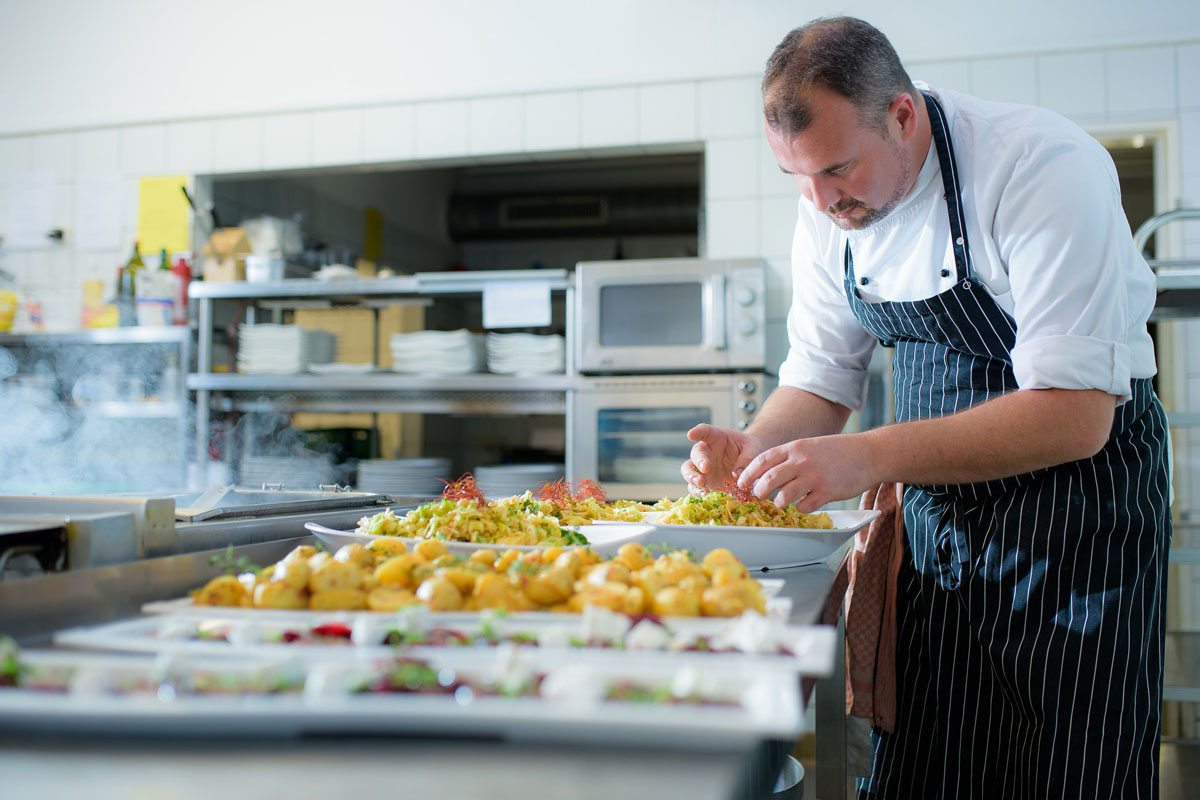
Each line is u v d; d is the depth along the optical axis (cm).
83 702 50
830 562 140
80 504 105
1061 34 318
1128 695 132
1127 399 126
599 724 48
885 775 164
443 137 368
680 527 114
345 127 378
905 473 121
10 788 46
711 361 302
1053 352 121
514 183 616
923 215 142
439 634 66
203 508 124
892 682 160
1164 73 310
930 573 152
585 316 311
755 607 74
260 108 384
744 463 141
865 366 179
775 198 338
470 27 368
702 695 53
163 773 47
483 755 50
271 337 338
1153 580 135
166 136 396
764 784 117
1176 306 243
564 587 77
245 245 356
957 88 323
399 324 461
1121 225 135
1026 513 136
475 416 529
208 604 78
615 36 355
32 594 77
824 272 170
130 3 404
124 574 87
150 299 359
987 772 150
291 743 51
